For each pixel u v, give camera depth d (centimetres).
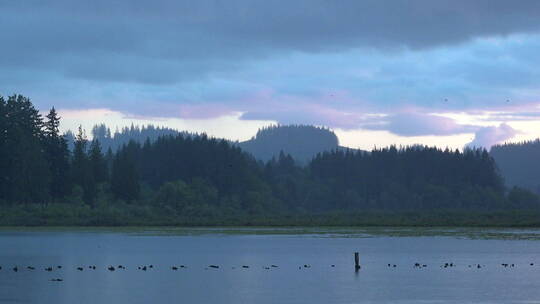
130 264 7994
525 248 10256
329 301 5325
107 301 5344
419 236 13700
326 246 10869
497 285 6138
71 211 18000
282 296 5569
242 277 6762
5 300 5378
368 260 8431
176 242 11850
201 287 6062
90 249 10212
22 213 17575
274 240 12469
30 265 7838
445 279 6575
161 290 5888
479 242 11712
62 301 5347
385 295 5597
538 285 6138
